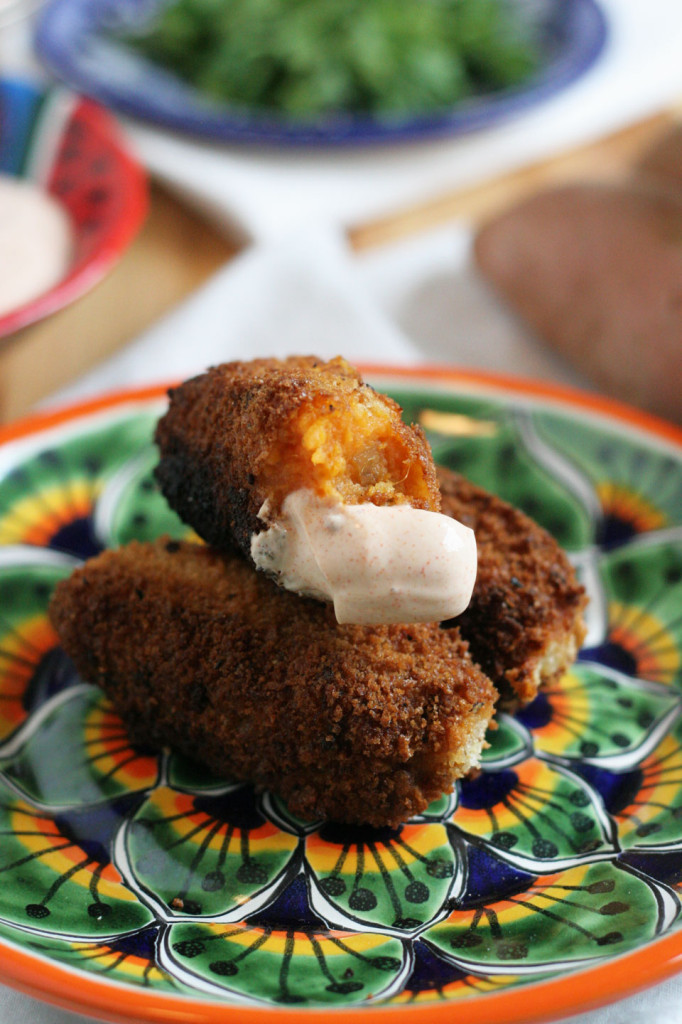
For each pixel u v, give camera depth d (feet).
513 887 0.89
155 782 0.95
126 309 1.45
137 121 1.76
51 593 1.07
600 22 1.95
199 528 1.00
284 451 0.89
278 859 0.90
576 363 1.38
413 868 0.90
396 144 1.69
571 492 1.14
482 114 1.72
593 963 0.79
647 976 0.78
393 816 0.92
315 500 0.88
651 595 1.07
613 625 1.06
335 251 1.41
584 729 0.99
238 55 1.80
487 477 1.16
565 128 1.77
